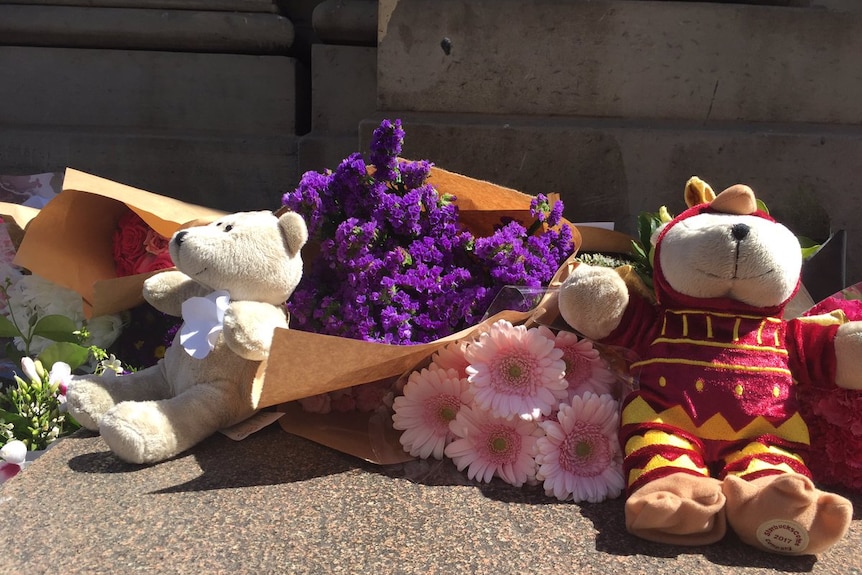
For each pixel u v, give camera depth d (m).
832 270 2.09
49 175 3.09
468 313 1.84
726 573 1.25
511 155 2.85
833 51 2.76
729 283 1.45
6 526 1.37
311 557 1.29
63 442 1.75
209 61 3.37
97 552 1.29
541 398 1.59
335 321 1.84
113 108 3.41
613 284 1.55
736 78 2.79
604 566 1.26
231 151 3.35
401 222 1.91
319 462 1.66
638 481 1.40
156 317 2.37
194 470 1.60
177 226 2.19
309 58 3.58
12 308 2.37
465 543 1.34
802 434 1.46
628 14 2.75
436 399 1.70
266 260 1.71
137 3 3.31
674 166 2.81
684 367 1.49
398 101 2.88
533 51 2.80
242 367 1.73
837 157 2.76
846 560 1.30
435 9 2.79
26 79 3.39
